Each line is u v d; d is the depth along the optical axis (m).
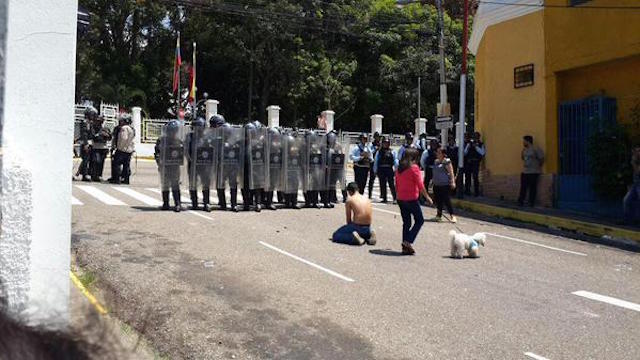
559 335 5.61
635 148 12.49
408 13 44.25
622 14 13.53
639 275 8.37
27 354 0.95
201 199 14.41
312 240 9.68
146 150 31.17
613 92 14.27
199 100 43.97
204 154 12.13
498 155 17.22
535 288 7.34
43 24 3.22
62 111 3.32
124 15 41.91
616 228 11.77
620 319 6.19
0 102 3.08
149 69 43.62
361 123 46.00
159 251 8.11
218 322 5.48
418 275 7.71
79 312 1.20
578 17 14.61
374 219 12.71
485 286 7.32
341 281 7.19
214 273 7.18
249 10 37.59
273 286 6.79
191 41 42.69
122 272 6.87
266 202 13.10
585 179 14.34
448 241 10.39
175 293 6.24
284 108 44.31
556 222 13.02
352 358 4.82
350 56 43.91
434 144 16.50
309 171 13.56
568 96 15.32
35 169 3.21
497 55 17.27
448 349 5.12
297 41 40.41
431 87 42.38
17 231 2.76
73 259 7.32
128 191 15.03
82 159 16.91
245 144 12.59
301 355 4.84
